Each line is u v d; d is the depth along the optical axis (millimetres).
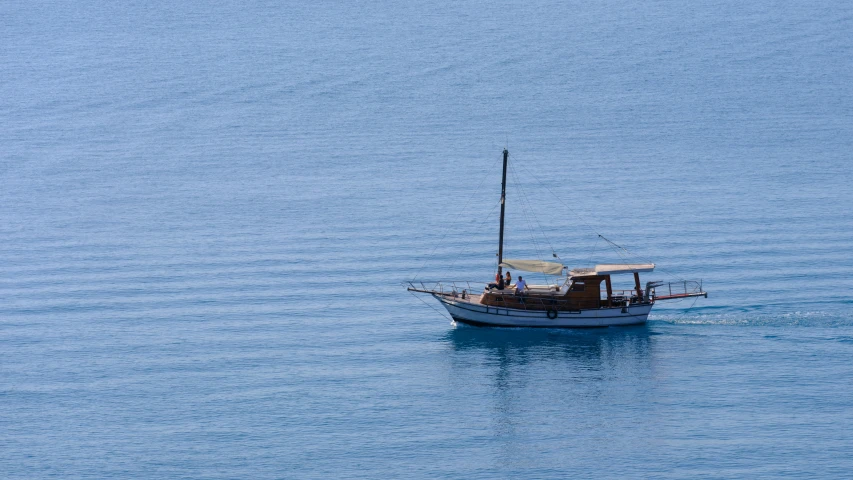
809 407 114938
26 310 151750
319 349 135500
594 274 137000
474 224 193625
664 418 113500
